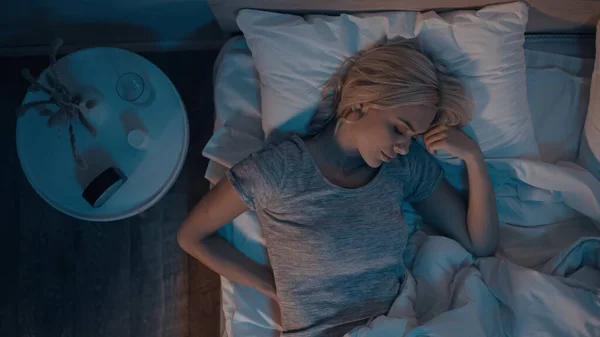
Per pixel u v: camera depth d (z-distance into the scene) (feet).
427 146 3.69
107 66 3.97
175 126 3.97
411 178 3.79
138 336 4.93
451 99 3.46
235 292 3.99
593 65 4.28
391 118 3.17
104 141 3.88
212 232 3.75
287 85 3.74
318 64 3.66
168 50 5.14
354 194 3.55
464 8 3.65
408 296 3.65
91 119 3.84
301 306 3.62
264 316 3.96
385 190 3.63
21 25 4.68
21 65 5.12
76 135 3.86
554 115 4.21
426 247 3.87
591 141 3.90
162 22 4.71
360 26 3.56
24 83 5.11
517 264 3.92
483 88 3.70
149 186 3.88
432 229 4.19
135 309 4.95
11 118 5.09
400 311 3.56
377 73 3.19
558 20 4.04
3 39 4.92
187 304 4.95
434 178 3.83
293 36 3.63
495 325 3.55
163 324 4.94
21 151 3.82
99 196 3.72
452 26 3.52
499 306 3.67
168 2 4.33
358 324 3.61
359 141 3.28
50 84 3.66
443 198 3.88
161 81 4.02
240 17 3.70
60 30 4.80
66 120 3.68
